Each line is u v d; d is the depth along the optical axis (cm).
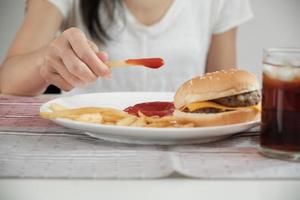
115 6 148
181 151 76
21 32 140
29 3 147
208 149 77
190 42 151
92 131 79
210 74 83
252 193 62
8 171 67
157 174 66
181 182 65
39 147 78
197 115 80
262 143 74
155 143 79
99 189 63
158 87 151
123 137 79
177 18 151
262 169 69
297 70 71
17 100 113
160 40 150
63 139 82
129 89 151
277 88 72
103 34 146
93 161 71
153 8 149
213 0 158
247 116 81
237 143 81
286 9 226
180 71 151
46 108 89
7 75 124
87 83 90
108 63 89
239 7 160
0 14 223
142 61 87
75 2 148
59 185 64
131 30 148
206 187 63
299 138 72
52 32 143
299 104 71
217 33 162
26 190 62
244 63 229
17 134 85
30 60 121
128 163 70
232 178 66
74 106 96
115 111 86
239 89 80
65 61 90
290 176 66
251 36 228
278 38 228
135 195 61
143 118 83
